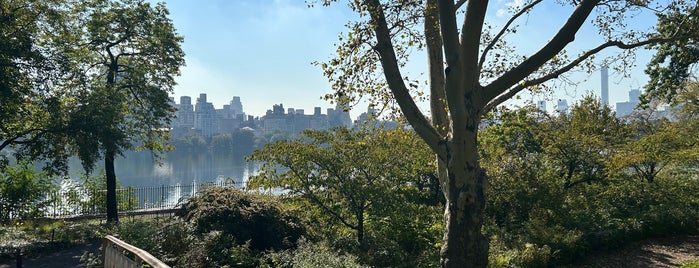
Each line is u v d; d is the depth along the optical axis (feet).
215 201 39.65
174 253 33.71
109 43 69.36
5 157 59.26
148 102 71.20
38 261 43.01
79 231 52.90
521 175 48.55
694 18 30.66
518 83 26.84
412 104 25.98
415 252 41.29
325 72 27.43
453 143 24.39
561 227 43.37
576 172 57.98
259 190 48.49
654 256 40.27
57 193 78.18
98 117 56.65
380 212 41.63
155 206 86.12
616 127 65.62
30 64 53.47
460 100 23.98
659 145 61.05
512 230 44.14
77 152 60.29
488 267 34.37
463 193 24.16
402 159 44.62
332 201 43.88
